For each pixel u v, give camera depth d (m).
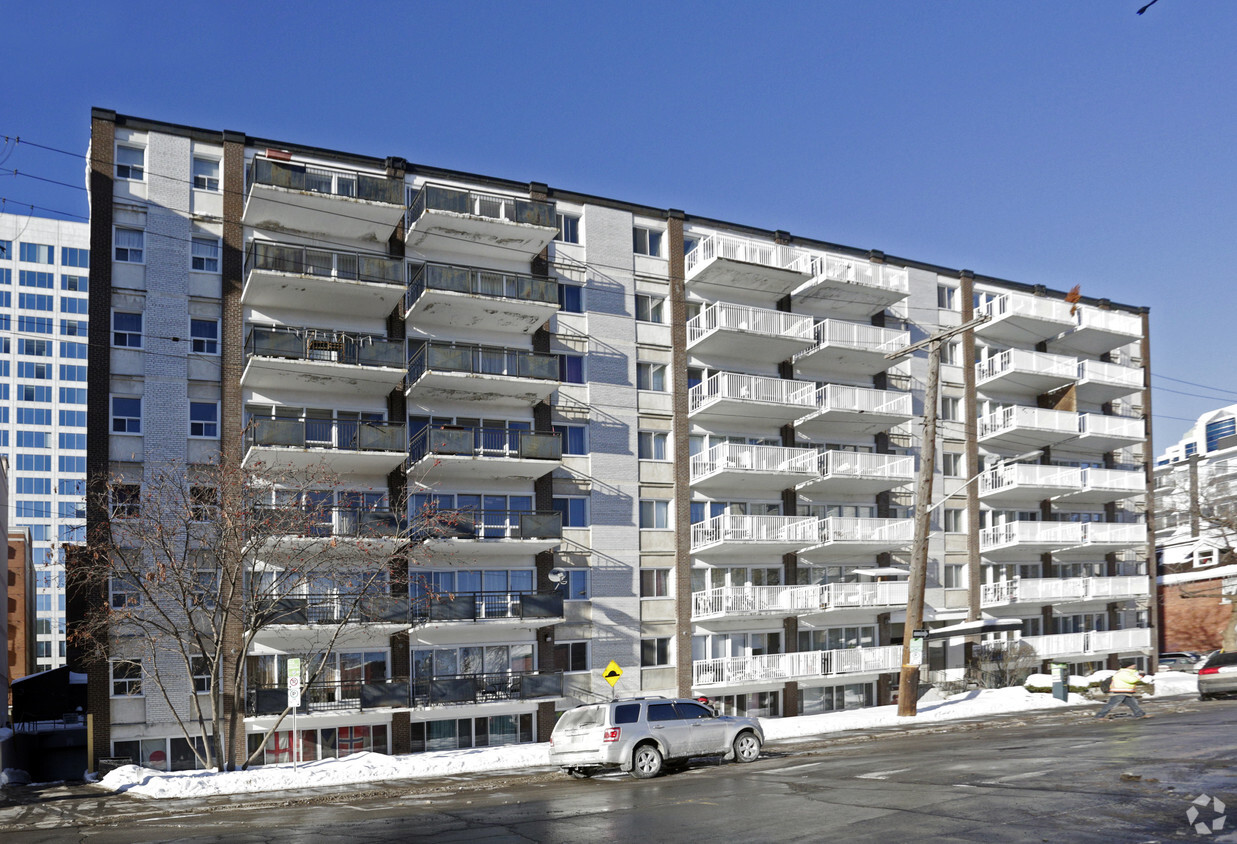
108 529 28.94
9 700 51.72
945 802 14.80
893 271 45.03
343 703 31.53
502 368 34.84
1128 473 52.00
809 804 15.39
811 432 43.03
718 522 39.03
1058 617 51.84
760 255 40.94
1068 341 52.88
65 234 132.75
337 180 34.03
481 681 33.38
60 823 18.91
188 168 32.53
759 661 38.38
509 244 36.56
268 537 28.67
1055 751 20.84
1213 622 61.09
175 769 29.89
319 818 17.55
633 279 39.53
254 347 31.02
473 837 14.04
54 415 129.50
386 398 34.50
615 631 37.09
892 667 41.59
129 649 29.47
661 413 39.44
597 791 19.20
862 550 42.78
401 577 33.03
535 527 34.81
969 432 48.44
